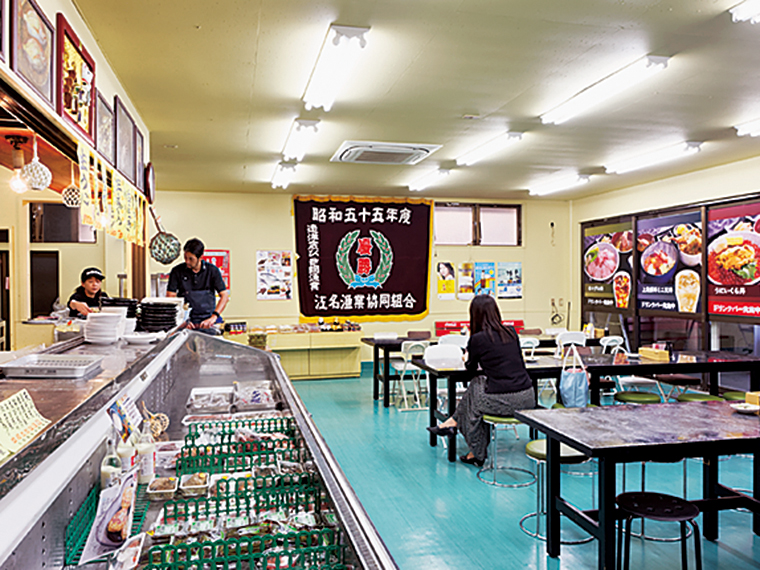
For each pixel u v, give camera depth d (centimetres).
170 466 172
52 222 612
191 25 284
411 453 439
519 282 941
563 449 295
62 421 118
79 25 270
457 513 325
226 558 110
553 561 268
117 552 118
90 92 277
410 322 897
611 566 225
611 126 479
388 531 301
